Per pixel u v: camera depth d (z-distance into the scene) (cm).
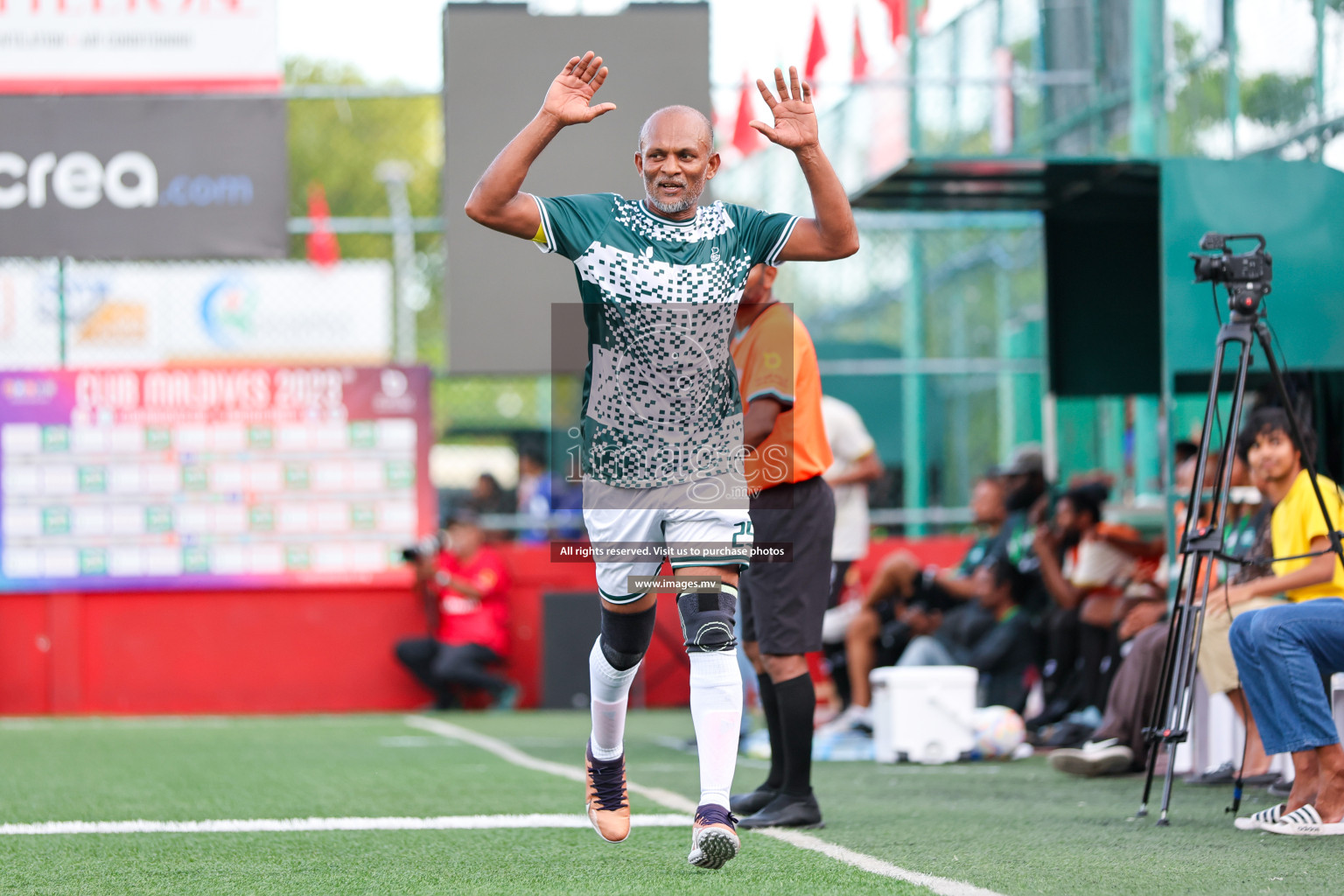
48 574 1970
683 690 2047
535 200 662
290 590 2012
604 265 664
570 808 951
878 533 2225
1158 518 1510
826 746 1459
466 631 1995
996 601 1526
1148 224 1670
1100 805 967
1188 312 1297
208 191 1873
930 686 1287
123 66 1866
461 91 1845
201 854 760
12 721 1873
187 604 2000
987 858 725
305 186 4778
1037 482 1561
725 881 658
